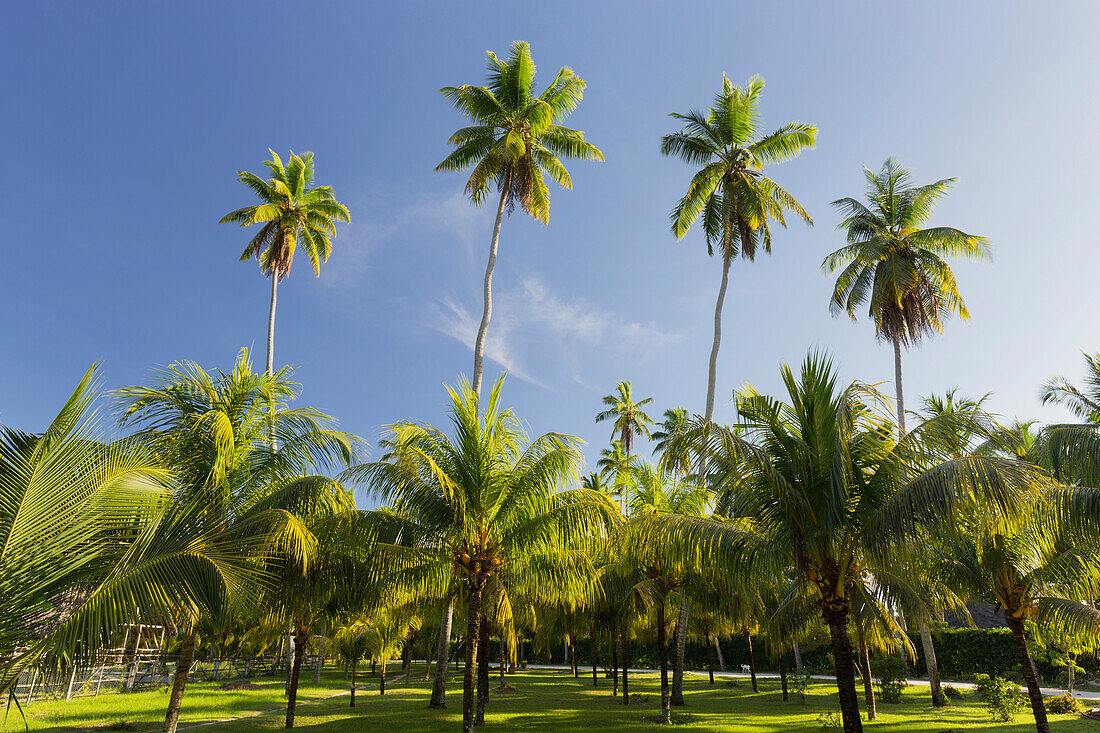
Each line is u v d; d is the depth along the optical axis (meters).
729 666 42.94
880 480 10.99
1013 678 29.86
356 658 23.05
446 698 25.86
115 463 8.43
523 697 26.27
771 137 24.59
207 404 13.37
